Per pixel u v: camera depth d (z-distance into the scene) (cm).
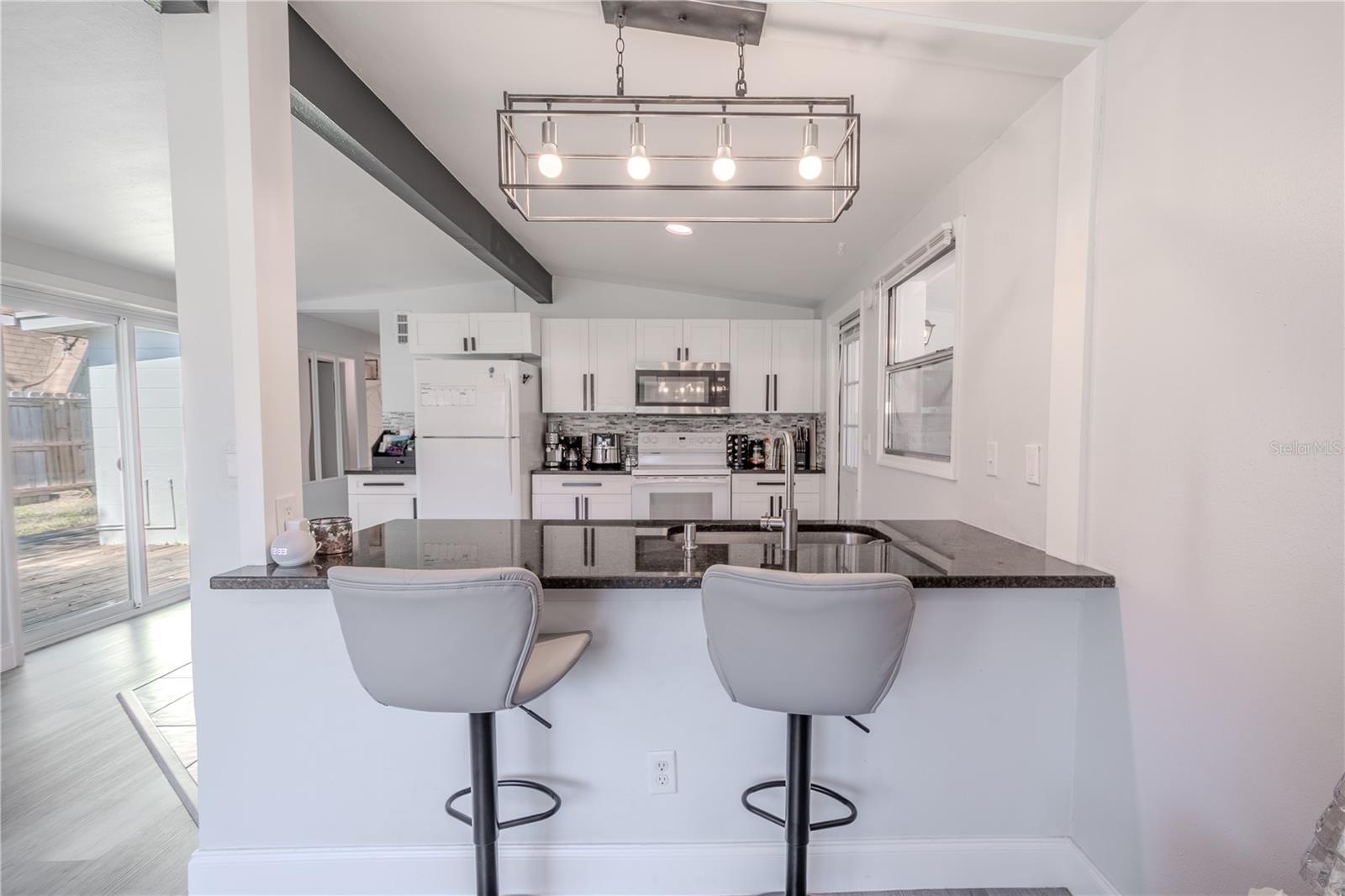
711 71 157
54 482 320
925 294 244
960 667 151
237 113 137
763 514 427
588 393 438
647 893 153
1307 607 91
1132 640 128
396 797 152
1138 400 125
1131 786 130
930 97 159
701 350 438
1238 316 101
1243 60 100
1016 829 152
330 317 501
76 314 327
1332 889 70
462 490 388
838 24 134
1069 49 136
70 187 235
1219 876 107
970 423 196
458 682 115
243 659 149
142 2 136
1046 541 155
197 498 148
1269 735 97
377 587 110
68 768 204
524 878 153
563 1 133
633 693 152
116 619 347
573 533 198
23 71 162
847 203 151
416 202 219
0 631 279
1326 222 87
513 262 339
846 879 154
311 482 503
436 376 384
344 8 143
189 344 146
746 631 113
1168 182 116
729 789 154
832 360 405
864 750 152
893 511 274
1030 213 162
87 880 157
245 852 152
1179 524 115
